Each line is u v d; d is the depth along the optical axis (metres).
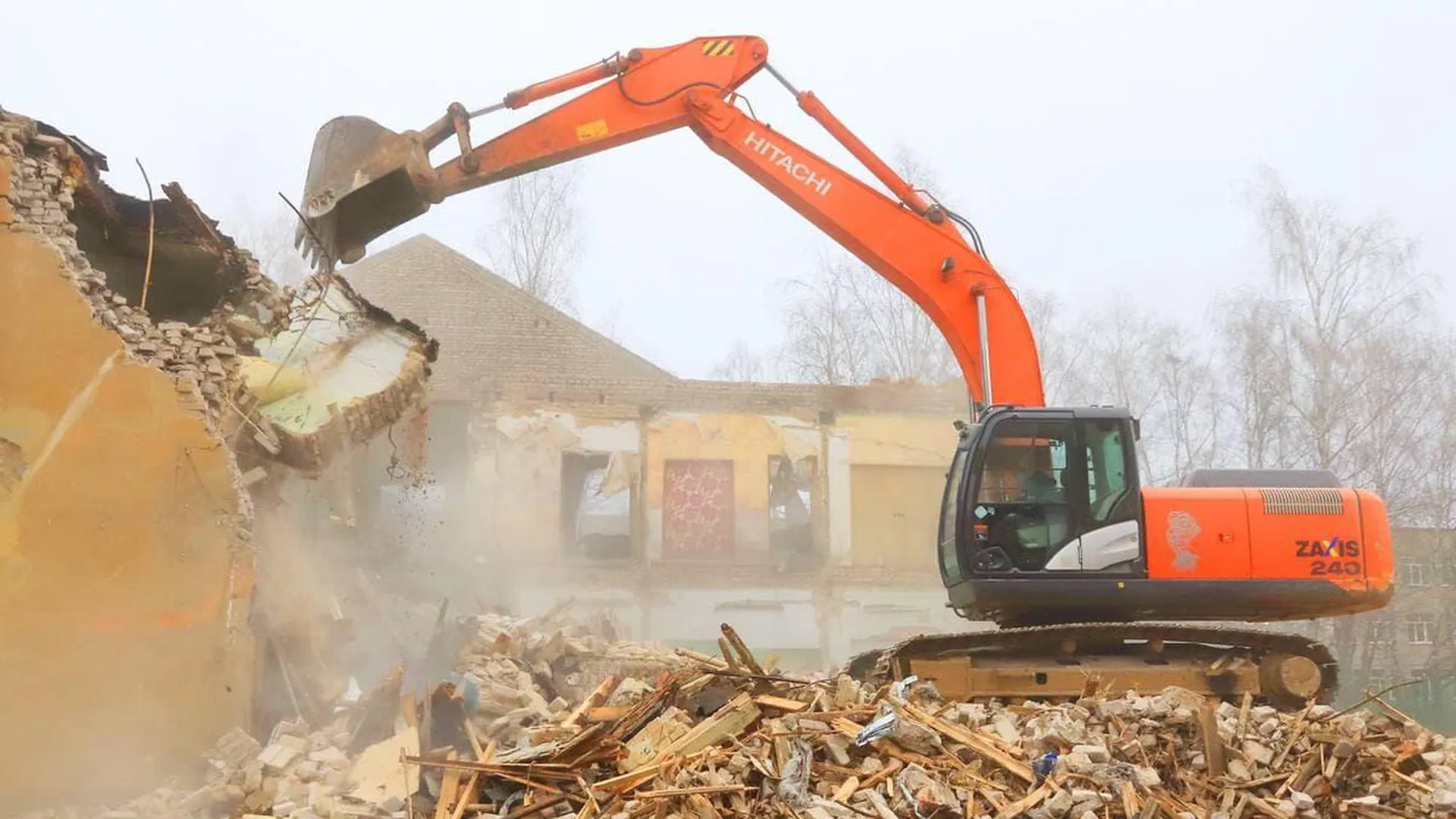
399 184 12.38
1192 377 33.38
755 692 9.26
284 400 11.84
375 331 13.01
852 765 8.38
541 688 12.23
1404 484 29.27
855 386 27.58
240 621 9.87
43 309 9.93
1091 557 10.84
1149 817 8.08
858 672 11.90
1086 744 8.71
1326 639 28.48
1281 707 11.03
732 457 27.08
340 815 8.16
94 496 9.78
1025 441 11.06
